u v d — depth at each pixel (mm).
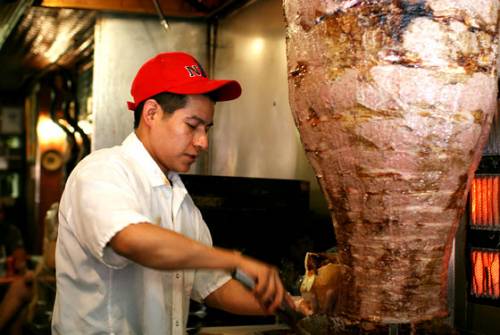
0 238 5449
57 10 4113
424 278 1276
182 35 3822
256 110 3330
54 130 8086
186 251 1273
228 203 2482
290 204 2584
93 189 1437
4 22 4586
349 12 1215
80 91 6027
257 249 2520
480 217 1852
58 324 1650
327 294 1455
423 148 1218
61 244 1645
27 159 9398
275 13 3141
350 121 1233
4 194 10117
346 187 1292
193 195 2438
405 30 1188
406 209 1249
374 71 1196
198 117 1606
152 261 1282
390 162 1228
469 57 1218
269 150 3188
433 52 1192
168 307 1684
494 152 1818
